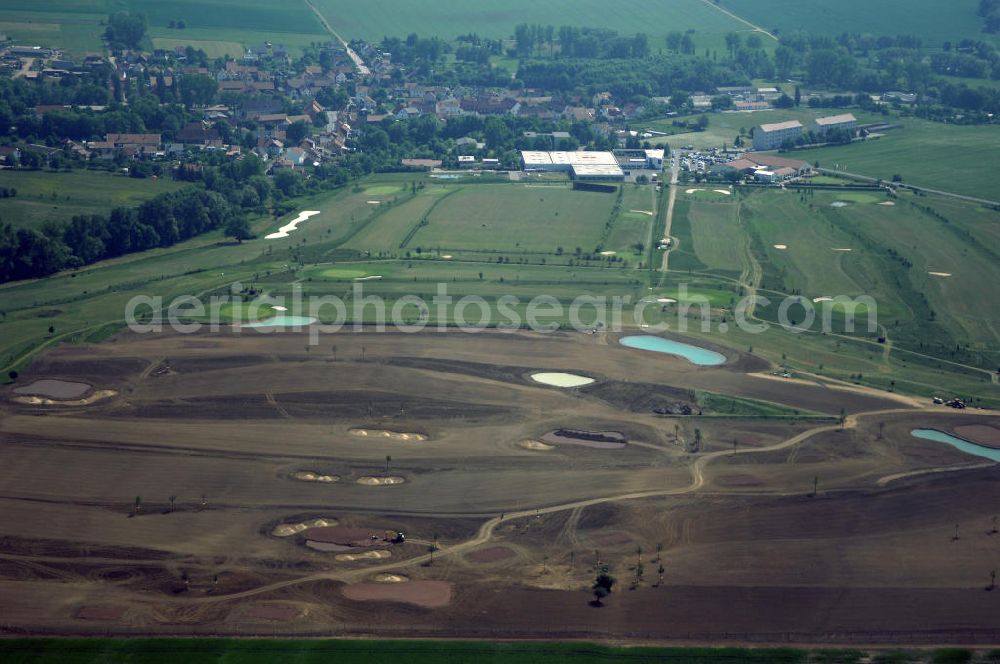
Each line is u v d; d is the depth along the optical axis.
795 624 173.38
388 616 174.62
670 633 171.00
